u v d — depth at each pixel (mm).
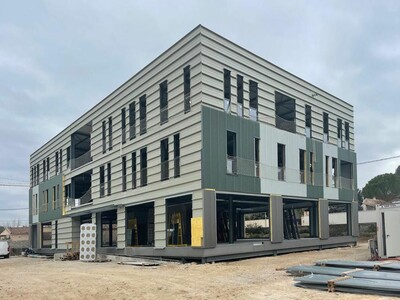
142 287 11438
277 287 10602
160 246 21016
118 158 26047
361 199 59781
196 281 12312
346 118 30266
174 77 20812
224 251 18734
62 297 10398
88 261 23328
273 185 22188
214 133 19141
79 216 32594
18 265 23234
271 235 21578
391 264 12234
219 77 19781
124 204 24859
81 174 32406
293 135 24312
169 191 20531
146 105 23203
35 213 42219
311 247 24438
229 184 19562
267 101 22781
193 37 19625
